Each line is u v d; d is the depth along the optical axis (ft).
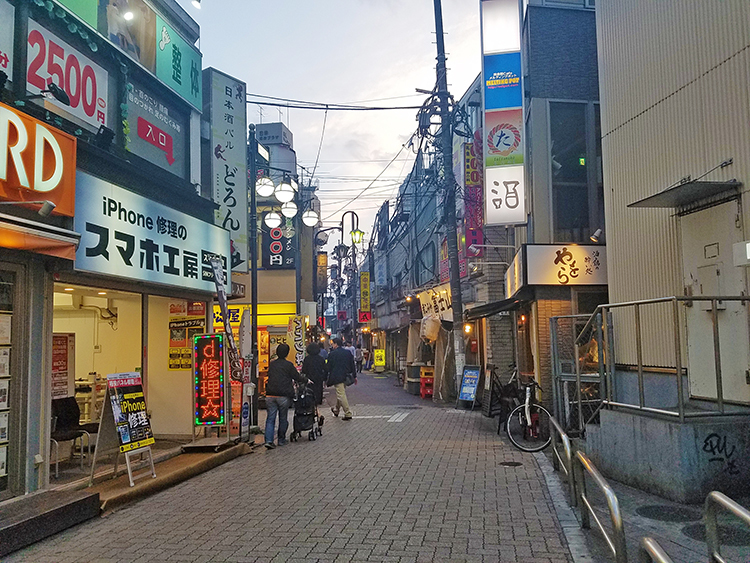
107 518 20.26
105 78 28.22
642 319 28.58
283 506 21.06
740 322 21.66
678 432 19.56
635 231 29.40
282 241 75.10
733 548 15.26
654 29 27.78
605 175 32.73
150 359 34.86
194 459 28.32
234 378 32.91
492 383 44.01
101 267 24.17
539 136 44.78
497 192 41.47
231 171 44.62
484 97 42.24
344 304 214.69
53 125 23.00
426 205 81.41
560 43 46.01
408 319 81.25
